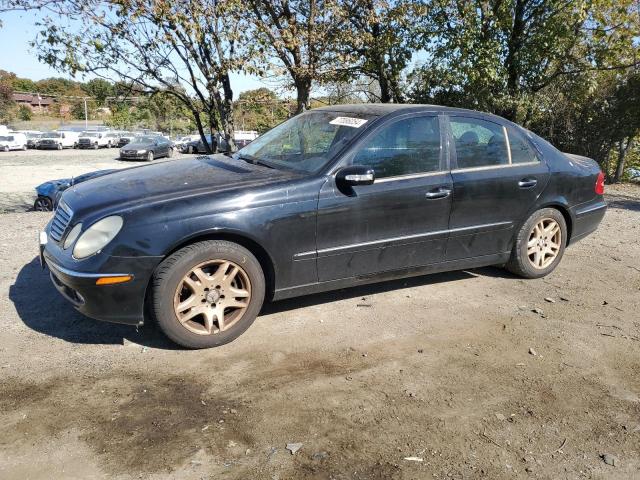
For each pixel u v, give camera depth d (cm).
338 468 254
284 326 405
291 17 885
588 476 258
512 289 500
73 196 385
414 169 431
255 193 368
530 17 1312
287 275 389
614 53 1337
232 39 782
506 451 272
